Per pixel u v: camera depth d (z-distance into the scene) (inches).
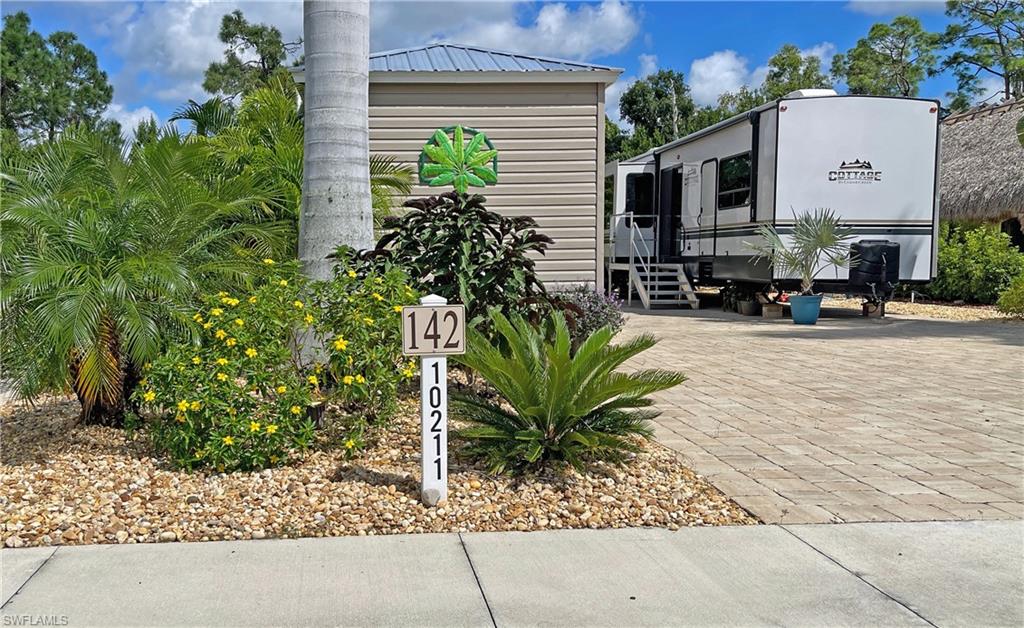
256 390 208.4
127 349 220.2
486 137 449.7
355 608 137.7
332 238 269.1
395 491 189.9
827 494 197.8
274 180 388.5
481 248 265.0
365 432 231.3
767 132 561.9
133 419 224.4
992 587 147.9
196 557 157.2
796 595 144.2
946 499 194.4
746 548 164.6
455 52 494.0
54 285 210.4
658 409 293.3
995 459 229.1
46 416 271.0
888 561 158.7
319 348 231.0
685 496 193.8
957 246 738.2
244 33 1160.8
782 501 192.1
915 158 561.0
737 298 665.6
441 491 183.2
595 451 212.8
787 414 285.9
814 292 591.5
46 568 151.6
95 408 246.2
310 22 269.7
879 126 555.5
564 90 450.6
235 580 147.7
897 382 349.4
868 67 1314.0
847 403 305.1
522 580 149.1
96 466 208.4
